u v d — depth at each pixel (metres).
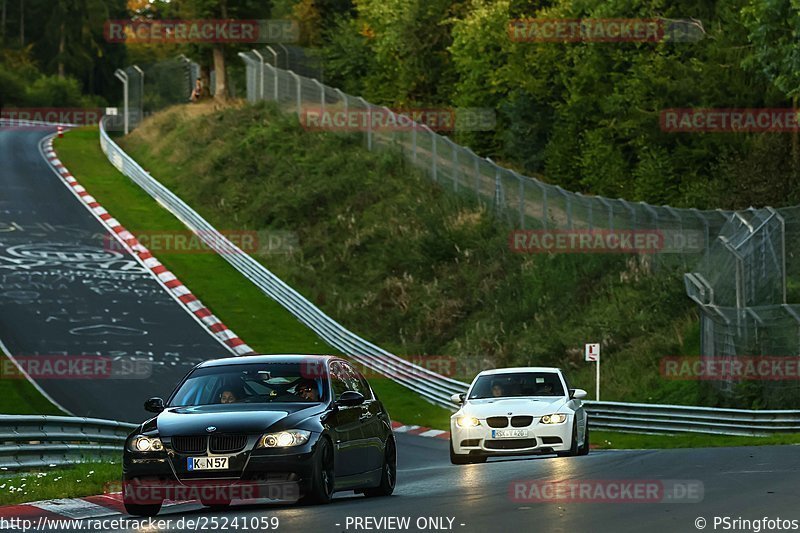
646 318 151.00
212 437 46.41
